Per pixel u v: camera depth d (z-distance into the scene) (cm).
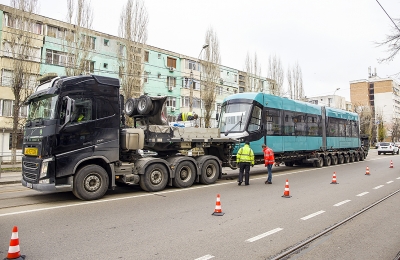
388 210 744
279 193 958
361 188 1067
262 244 490
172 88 3762
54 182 769
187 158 1077
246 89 4172
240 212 704
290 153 1645
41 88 872
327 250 474
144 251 454
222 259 427
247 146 1142
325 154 1959
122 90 2434
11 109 2455
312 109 1848
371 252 466
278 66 3978
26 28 2122
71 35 2325
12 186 1180
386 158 2905
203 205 778
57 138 778
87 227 577
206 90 3112
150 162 965
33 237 516
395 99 10056
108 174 884
